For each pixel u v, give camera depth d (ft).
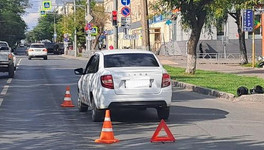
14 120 47.98
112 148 34.55
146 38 103.71
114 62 47.11
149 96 44.88
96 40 244.22
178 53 197.16
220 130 41.93
